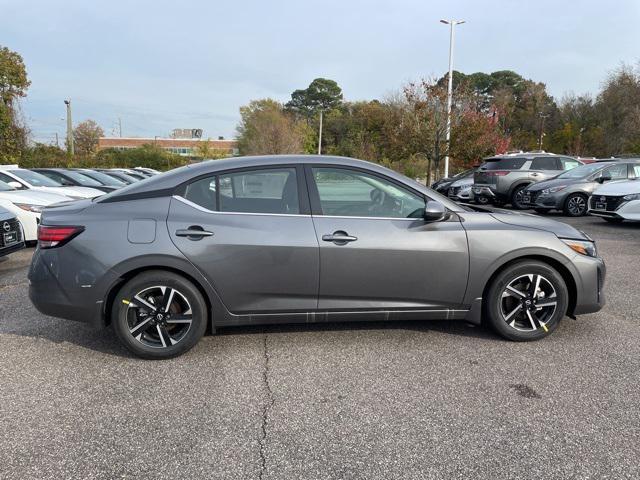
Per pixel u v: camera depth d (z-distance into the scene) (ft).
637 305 16.02
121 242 11.33
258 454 8.18
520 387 10.43
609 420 9.12
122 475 7.65
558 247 12.53
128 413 9.48
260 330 13.75
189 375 11.09
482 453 8.16
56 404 9.82
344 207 12.23
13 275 21.08
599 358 11.87
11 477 7.58
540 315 12.92
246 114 185.88
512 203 45.98
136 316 11.75
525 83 227.61
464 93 77.66
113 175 55.57
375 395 10.14
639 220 30.58
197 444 8.47
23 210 26.03
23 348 12.69
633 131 108.99
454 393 10.19
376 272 11.99
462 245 12.21
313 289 11.94
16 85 83.25
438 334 13.46
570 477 7.55
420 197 12.48
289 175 12.19
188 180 11.99
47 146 112.78
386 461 7.98
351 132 170.19
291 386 10.55
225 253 11.53
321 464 7.92
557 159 46.11
